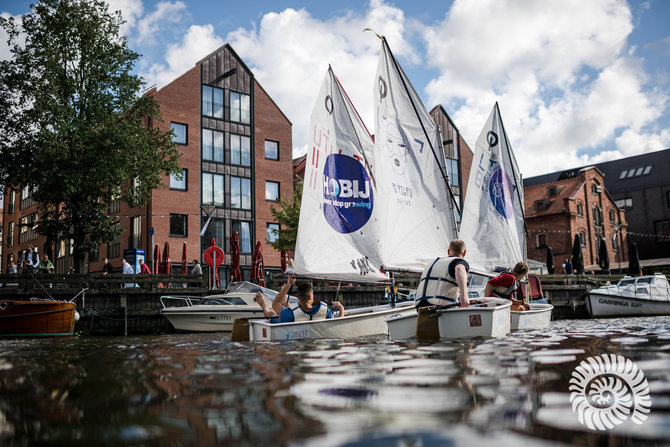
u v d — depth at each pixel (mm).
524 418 1957
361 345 6000
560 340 5770
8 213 55219
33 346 8250
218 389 2822
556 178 62469
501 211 15203
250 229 35125
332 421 1968
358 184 11648
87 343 9320
